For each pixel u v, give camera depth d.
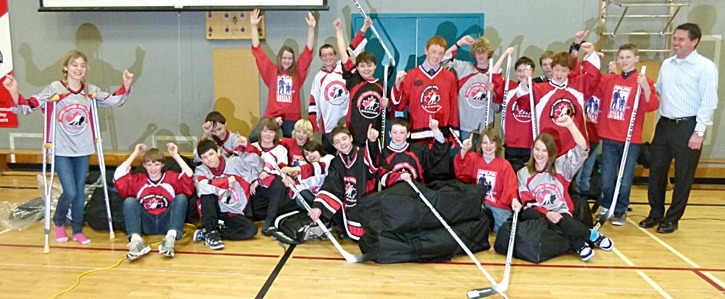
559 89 4.51
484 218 3.95
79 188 4.03
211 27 5.94
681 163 4.18
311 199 4.41
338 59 5.93
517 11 5.79
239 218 4.22
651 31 5.73
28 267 3.59
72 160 3.99
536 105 4.59
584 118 4.57
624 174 4.45
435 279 3.41
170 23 6.04
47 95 3.83
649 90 4.20
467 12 5.81
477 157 4.18
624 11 5.50
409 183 3.79
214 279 3.40
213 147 4.12
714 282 3.37
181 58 6.10
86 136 3.99
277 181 4.38
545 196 3.95
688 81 4.07
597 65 4.47
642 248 3.96
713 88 4.00
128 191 4.06
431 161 4.31
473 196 3.86
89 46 6.16
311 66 5.99
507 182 4.00
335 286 3.30
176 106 6.20
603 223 4.34
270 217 4.32
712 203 5.18
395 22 5.86
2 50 6.27
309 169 4.39
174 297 3.14
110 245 4.04
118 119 6.29
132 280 3.38
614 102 4.39
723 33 5.71
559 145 4.53
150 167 4.00
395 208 3.64
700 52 5.77
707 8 5.68
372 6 5.85
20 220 4.50
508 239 3.77
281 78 5.10
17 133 6.45
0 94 6.36
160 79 6.16
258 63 5.14
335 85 4.93
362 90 4.72
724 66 5.76
